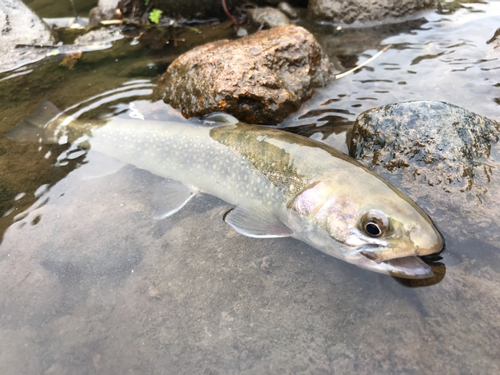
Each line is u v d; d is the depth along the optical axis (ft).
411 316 0.48
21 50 1.13
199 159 0.69
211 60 0.80
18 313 0.53
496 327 0.45
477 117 0.65
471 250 0.52
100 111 0.86
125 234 0.62
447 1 1.25
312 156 0.60
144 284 0.55
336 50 1.05
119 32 1.28
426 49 0.99
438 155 0.60
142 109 0.86
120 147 0.75
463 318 0.46
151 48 1.17
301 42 0.85
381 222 0.51
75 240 0.62
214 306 0.52
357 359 0.45
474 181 0.58
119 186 0.71
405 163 0.62
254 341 0.48
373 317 0.48
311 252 0.57
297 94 0.81
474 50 0.95
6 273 0.57
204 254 0.59
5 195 0.69
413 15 1.16
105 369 0.47
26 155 0.77
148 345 0.49
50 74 1.04
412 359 0.44
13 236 0.62
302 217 0.57
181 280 0.56
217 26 1.32
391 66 0.94
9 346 0.50
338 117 0.79
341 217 0.54
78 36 1.24
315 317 0.50
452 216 0.55
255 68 0.77
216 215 0.65
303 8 1.36
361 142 0.68
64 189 0.70
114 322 0.51
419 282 0.50
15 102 0.92
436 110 0.64
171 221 0.64
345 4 1.18
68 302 0.54
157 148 0.72
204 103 0.77
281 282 0.54
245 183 0.64
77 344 0.49
